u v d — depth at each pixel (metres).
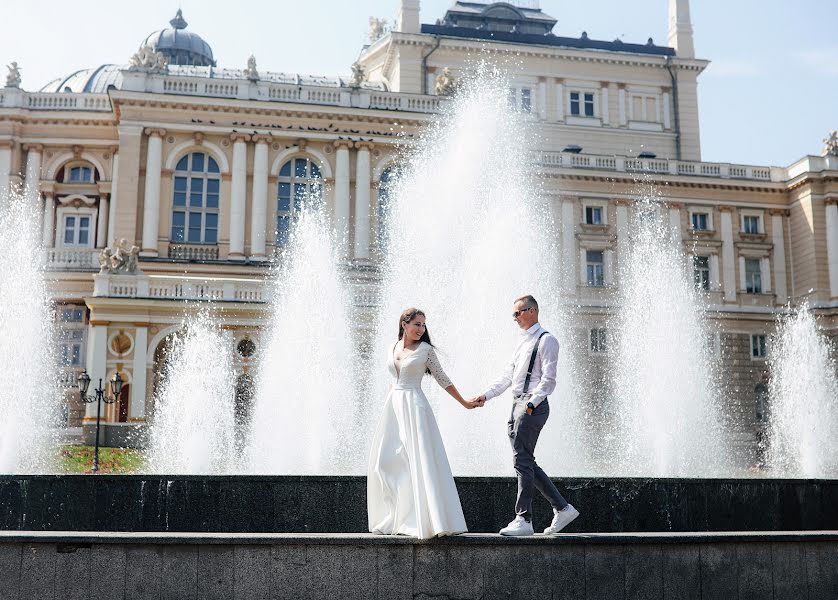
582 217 53.44
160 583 7.69
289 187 50.03
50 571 7.69
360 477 10.55
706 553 8.29
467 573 7.81
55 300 46.38
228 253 48.53
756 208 56.12
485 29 62.62
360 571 7.72
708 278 54.75
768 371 53.81
